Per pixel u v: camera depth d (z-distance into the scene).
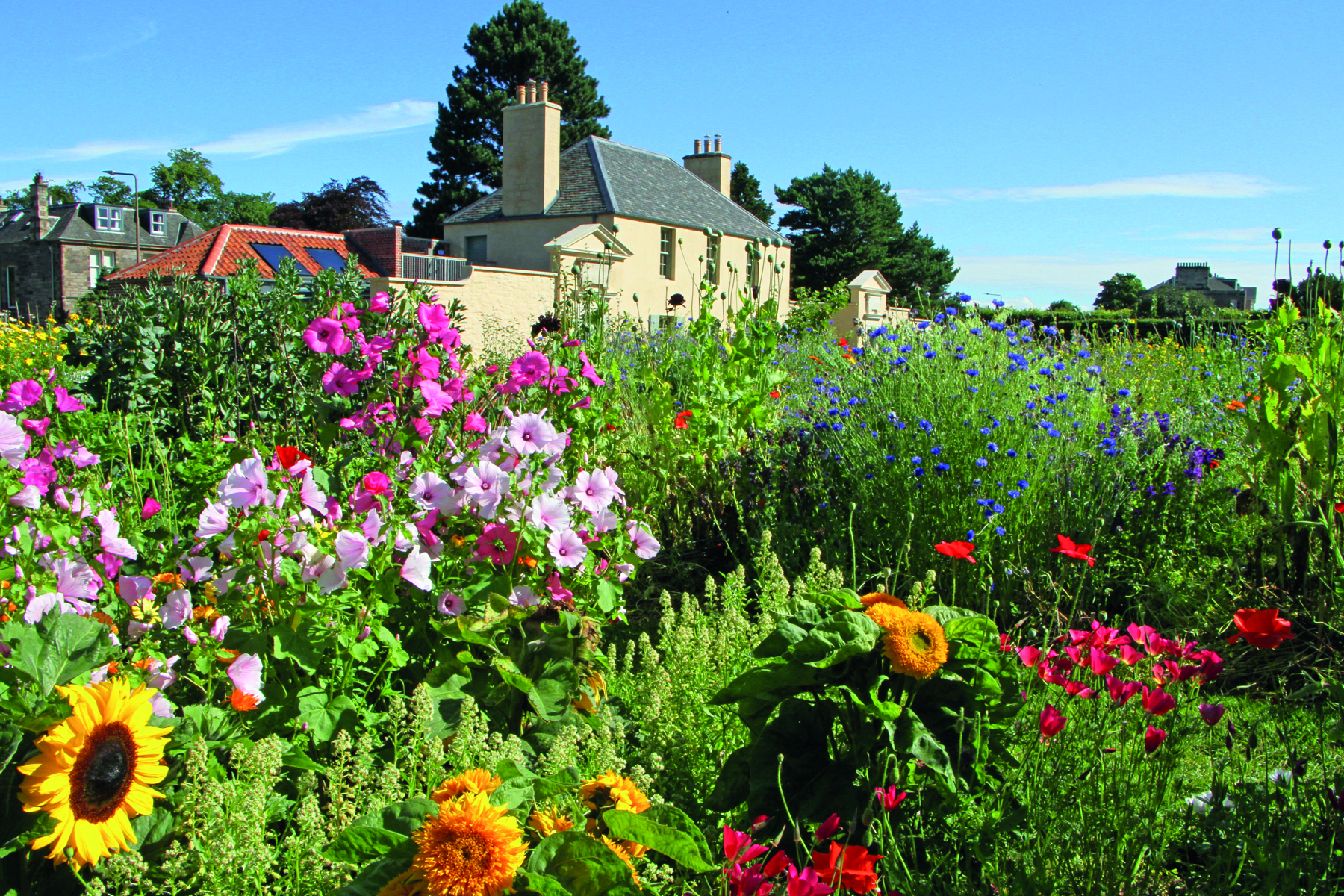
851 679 2.04
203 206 76.75
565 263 13.55
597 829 1.62
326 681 2.19
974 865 2.04
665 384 5.79
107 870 1.55
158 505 2.88
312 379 5.32
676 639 2.72
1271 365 3.59
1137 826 1.89
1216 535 3.87
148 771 1.55
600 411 3.83
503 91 46.12
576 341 3.79
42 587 2.06
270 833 1.75
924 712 2.04
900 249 58.31
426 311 3.14
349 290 6.22
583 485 2.88
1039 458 3.95
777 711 2.20
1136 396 6.34
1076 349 6.18
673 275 29.00
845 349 6.65
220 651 1.99
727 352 6.19
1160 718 2.16
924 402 4.46
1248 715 2.63
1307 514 3.57
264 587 2.14
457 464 2.78
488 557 2.62
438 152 46.59
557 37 47.72
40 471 2.67
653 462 4.75
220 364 5.22
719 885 1.77
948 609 2.19
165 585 2.21
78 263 52.62
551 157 28.03
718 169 34.09
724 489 4.73
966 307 5.92
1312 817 1.94
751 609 3.84
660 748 2.33
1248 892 1.81
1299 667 3.12
